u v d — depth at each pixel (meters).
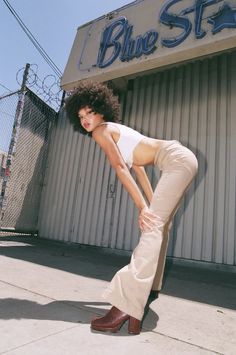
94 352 1.37
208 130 4.92
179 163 1.80
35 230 6.76
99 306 2.05
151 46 4.51
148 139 1.97
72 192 6.43
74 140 6.75
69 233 6.22
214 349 1.54
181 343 1.58
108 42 5.11
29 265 3.41
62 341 1.46
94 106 1.95
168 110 5.47
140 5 4.89
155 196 1.79
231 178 4.51
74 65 5.47
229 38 3.80
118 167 1.82
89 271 3.43
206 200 4.66
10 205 6.01
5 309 1.86
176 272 3.96
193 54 4.21
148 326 1.79
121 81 5.95
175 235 4.81
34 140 6.59
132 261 1.67
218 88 4.99
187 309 2.25
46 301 2.09
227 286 3.27
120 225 5.54
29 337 1.48
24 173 6.36
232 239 4.30
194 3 4.23
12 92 6.17
